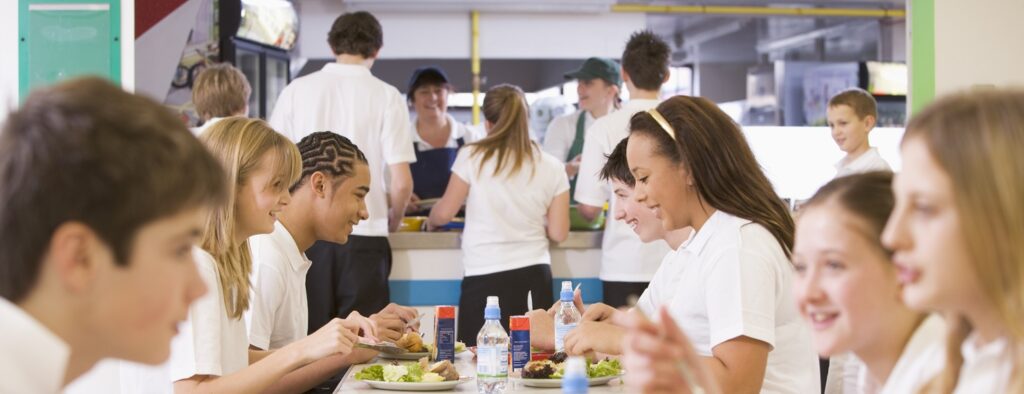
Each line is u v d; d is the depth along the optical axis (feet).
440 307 8.41
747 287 6.31
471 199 12.91
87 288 2.83
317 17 27.20
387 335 8.66
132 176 2.80
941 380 3.06
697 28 28.63
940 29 14.78
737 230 6.52
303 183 8.57
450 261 13.58
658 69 13.19
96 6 13.15
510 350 8.14
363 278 12.77
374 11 27.45
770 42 28.73
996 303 2.64
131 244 2.84
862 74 27.73
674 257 7.36
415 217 14.16
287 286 8.41
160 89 17.47
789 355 6.59
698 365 3.18
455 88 27.73
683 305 6.74
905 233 2.79
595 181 13.28
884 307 3.65
